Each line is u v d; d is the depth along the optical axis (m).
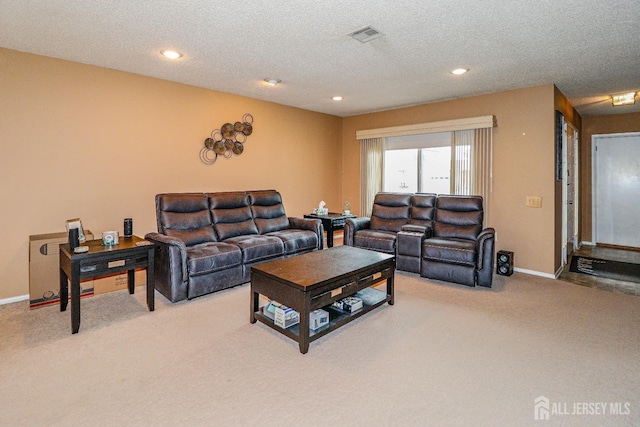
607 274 4.42
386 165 6.01
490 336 2.65
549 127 4.25
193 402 1.87
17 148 3.21
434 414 1.79
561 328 2.79
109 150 3.73
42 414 1.77
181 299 3.28
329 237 5.29
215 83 4.27
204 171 4.54
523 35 2.85
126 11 2.45
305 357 2.34
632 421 1.74
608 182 6.23
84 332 2.68
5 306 3.16
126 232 3.34
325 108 5.75
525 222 4.46
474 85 4.34
